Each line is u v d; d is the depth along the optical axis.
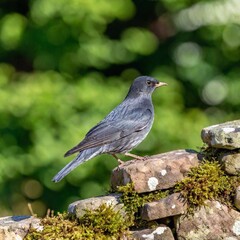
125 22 18.58
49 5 15.73
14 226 7.07
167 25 18.66
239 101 17.89
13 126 16.03
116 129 8.63
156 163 7.16
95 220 7.01
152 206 6.99
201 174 7.12
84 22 16.14
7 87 16.05
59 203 16.27
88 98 15.88
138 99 9.13
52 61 16.56
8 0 17.52
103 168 15.98
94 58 16.58
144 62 18.20
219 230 7.03
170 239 7.03
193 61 18.00
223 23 17.86
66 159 15.73
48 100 15.70
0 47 17.20
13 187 16.31
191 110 16.83
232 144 7.12
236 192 7.08
